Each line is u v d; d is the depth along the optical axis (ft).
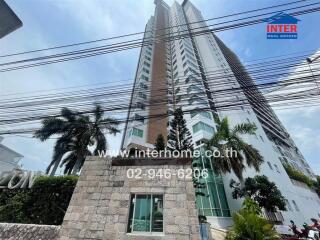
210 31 18.62
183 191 25.54
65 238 23.71
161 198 25.84
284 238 33.50
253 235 24.47
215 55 140.05
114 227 23.84
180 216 23.62
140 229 23.71
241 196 54.54
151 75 128.67
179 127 66.18
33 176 39.65
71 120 64.44
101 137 65.05
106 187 27.45
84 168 30.01
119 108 25.81
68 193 35.47
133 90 30.99
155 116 29.32
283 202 53.26
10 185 38.50
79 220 24.85
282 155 116.78
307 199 94.73
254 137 92.32
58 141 63.41
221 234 44.16
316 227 35.22
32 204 35.47
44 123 60.13
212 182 66.44
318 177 137.49
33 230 25.88
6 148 81.76
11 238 25.17
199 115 90.48
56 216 33.37
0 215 34.35
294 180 99.04
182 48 140.97
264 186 54.49
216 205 61.00
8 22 12.82
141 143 92.07
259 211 41.27
